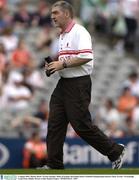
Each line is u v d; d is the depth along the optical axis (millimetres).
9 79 46125
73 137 40938
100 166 40906
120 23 56875
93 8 56781
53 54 51000
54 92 23625
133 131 45125
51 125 23562
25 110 45656
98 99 51219
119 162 23312
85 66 23000
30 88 46812
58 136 23609
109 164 41031
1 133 43469
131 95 48000
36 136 39438
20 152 39531
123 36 56875
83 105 23094
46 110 42750
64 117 23547
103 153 23375
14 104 45656
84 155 40875
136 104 47688
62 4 23094
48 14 54094
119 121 45312
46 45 51906
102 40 57219
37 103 46531
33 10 54469
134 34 56969
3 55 47312
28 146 39250
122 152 23281
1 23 51906
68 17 23047
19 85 46094
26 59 48438
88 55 22719
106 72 54562
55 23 23203
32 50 51406
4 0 53688
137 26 57031
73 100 23109
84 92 23109
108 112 45406
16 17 53562
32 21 53812
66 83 23219
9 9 54125
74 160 40750
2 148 39594
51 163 23703
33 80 47312
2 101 45406
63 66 22812
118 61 55875
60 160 23719
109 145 23219
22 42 49250
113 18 57000
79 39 22781
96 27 57125
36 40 52250
